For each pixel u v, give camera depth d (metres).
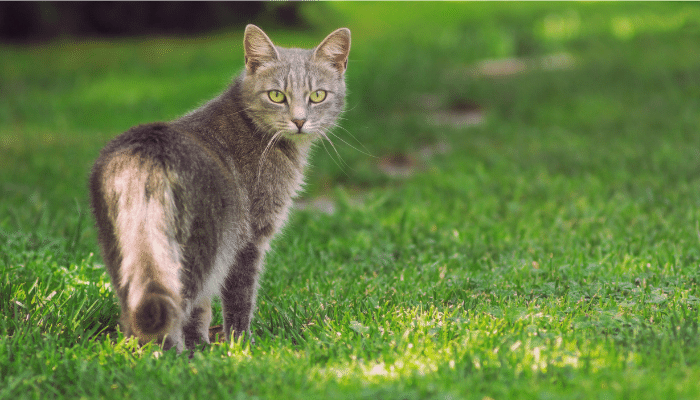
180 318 3.74
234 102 4.72
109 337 4.36
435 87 16.31
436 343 4.08
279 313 4.73
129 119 13.77
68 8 25.77
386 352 3.90
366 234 6.83
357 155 10.89
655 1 35.53
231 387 3.58
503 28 24.80
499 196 8.31
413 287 5.31
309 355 3.93
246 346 4.18
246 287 4.50
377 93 15.45
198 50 23.17
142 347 4.02
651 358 3.70
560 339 4.04
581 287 5.10
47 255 5.79
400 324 4.41
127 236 3.62
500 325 4.31
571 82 16.19
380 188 9.46
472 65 20.16
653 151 9.98
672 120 12.09
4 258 5.56
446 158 10.59
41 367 3.76
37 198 7.96
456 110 14.68
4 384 3.58
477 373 3.54
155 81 17.84
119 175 3.73
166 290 3.55
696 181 8.24
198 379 3.61
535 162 9.94
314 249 6.62
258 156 4.59
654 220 6.84
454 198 8.29
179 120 4.67
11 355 3.93
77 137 11.75
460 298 5.02
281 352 4.03
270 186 4.62
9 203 7.76
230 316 4.50
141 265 3.56
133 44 24.61
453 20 31.56
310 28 29.03
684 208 7.16
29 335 4.06
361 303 4.87
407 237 6.79
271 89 4.61
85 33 26.30
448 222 7.25
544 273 5.52
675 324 4.13
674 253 5.75
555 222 6.95
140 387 3.53
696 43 21.69
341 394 3.30
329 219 7.52
